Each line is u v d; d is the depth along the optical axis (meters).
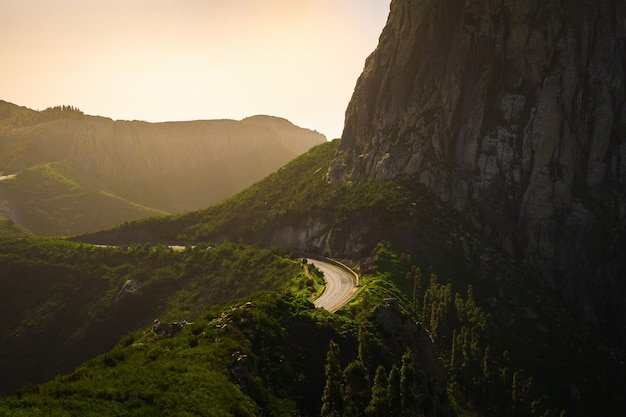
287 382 50.59
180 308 120.31
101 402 35.81
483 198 115.75
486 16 123.62
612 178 115.50
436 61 131.12
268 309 59.88
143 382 39.97
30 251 153.25
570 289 106.38
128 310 127.19
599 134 117.06
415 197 117.56
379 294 86.12
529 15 120.31
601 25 120.81
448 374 81.50
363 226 117.56
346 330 61.53
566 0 120.44
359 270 105.12
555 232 110.44
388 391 48.44
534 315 97.12
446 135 124.12
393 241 109.19
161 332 57.72
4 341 128.38
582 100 118.56
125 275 138.62
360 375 49.62
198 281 127.75
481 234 113.00
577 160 116.31
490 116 121.81
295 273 105.31
